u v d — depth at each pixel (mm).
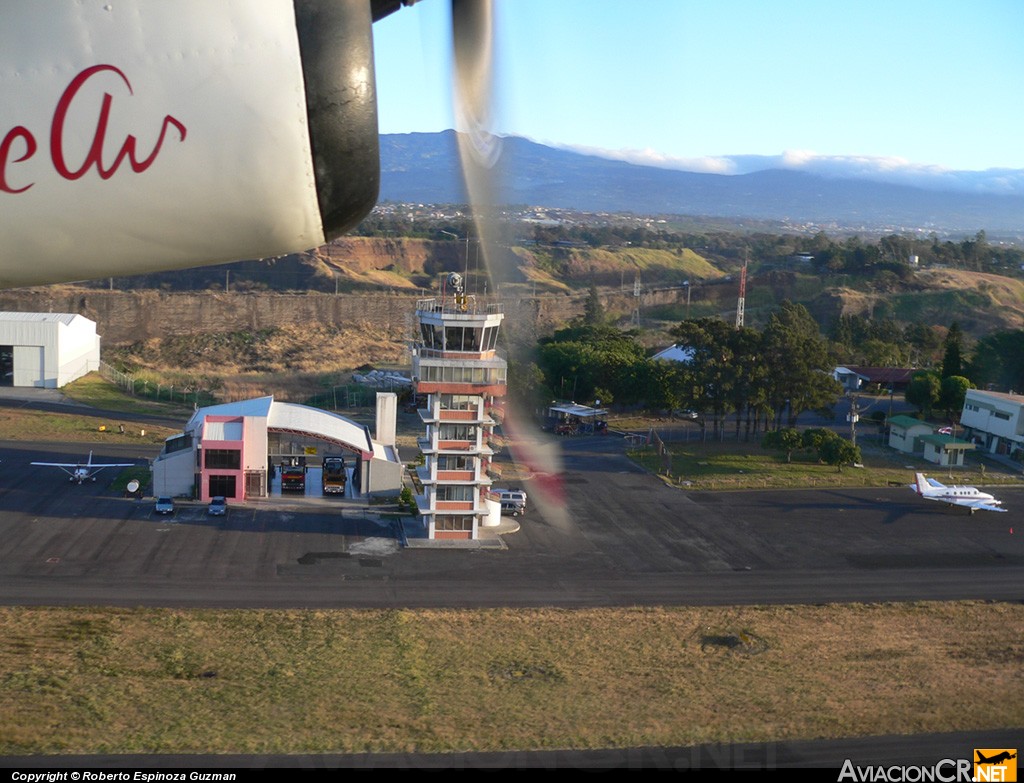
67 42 3699
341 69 3807
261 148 3814
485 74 4234
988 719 18141
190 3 3719
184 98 3746
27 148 3725
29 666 19500
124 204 3826
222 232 3959
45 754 15703
